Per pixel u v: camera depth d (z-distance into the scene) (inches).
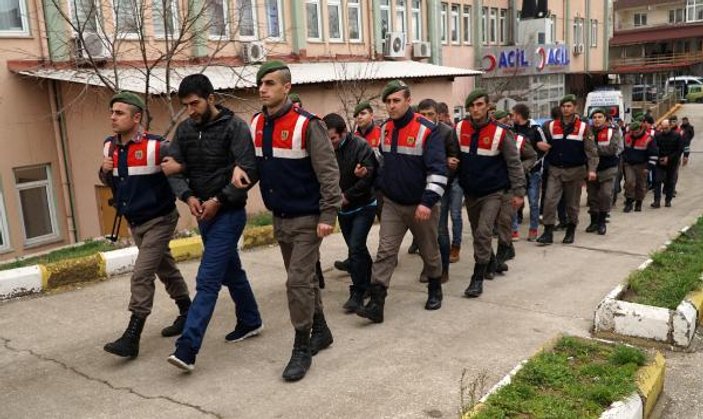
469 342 194.4
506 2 1018.1
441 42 853.8
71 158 454.3
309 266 168.9
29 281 249.1
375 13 722.8
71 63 427.8
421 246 218.2
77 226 466.6
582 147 323.6
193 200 166.7
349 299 228.4
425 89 726.5
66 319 222.1
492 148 234.7
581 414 138.0
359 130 266.2
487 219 238.5
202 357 185.0
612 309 200.8
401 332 203.2
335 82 568.7
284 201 167.9
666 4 1966.0
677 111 1473.9
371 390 161.6
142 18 360.8
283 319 217.3
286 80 165.3
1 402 160.9
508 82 896.3
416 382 165.8
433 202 197.6
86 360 185.6
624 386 149.4
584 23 1300.4
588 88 1353.3
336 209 165.3
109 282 266.4
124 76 413.7
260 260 305.7
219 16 518.9
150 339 200.2
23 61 421.7
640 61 1839.3
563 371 156.9
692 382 172.1
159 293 248.5
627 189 465.4
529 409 139.8
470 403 149.6
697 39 1920.5
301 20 620.1
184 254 303.9
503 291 249.4
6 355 191.0
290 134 163.5
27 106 430.9
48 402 160.1
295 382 166.9
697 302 211.0
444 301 236.4
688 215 446.3
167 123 437.1
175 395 161.3
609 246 333.7
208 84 166.9
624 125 531.5
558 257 308.8
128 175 177.5
